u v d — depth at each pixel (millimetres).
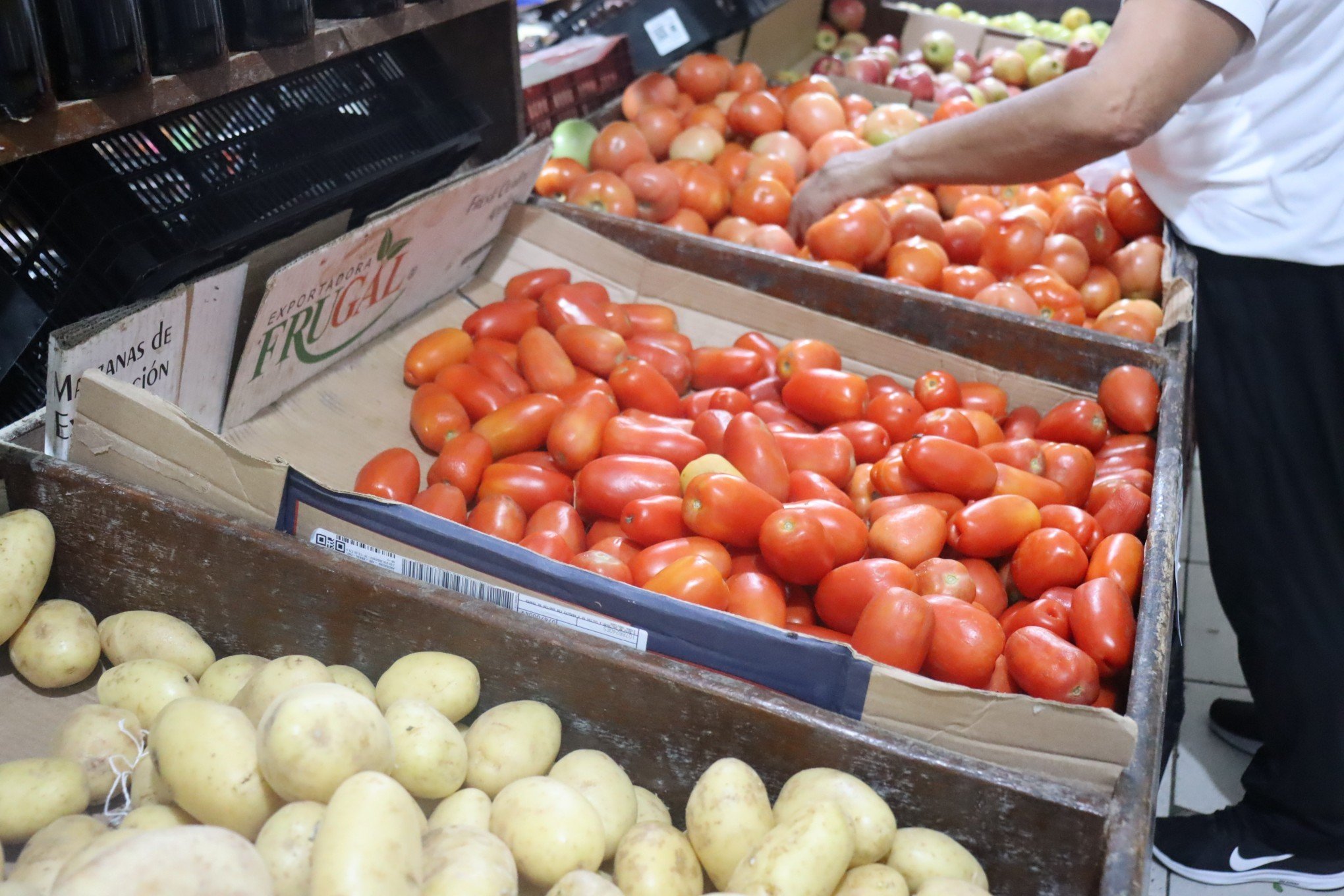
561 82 2643
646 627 1075
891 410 1676
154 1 1108
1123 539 1375
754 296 1963
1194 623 2832
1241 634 1862
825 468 1539
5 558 1155
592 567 1296
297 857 862
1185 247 1946
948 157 1923
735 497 1345
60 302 1337
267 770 902
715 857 954
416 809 888
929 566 1371
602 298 1922
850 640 1290
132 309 1215
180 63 1143
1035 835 962
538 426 1616
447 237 1762
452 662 1101
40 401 1406
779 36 3652
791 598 1405
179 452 1191
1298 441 1735
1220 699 2461
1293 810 1923
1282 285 1710
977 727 985
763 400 1812
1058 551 1360
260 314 1388
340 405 1650
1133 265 2195
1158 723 1031
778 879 869
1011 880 995
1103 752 946
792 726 1006
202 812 931
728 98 2881
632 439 1542
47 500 1231
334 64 1733
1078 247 2191
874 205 2104
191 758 928
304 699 903
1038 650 1197
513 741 1043
